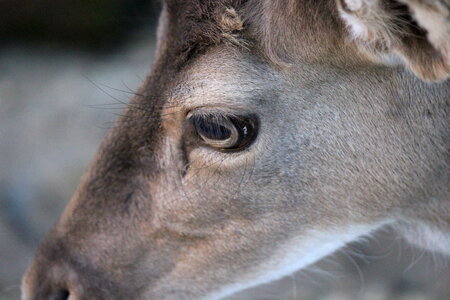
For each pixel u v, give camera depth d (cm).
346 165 772
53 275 869
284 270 830
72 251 855
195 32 742
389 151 769
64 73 1900
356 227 823
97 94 1733
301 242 820
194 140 768
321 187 784
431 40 637
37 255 887
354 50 704
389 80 736
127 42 1986
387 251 1284
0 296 1361
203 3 741
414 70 664
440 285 1266
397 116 752
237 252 821
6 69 1955
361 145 763
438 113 755
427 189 807
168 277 844
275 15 714
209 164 771
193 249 828
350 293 1278
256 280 835
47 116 1700
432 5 605
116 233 835
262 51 726
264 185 775
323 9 695
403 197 805
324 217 808
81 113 1688
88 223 845
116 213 833
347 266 1302
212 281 840
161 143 794
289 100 739
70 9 2005
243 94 728
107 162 830
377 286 1280
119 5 1983
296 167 768
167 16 775
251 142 752
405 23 646
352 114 749
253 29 725
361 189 789
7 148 1628
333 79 733
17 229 1468
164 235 826
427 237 872
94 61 1955
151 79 789
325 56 717
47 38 2038
